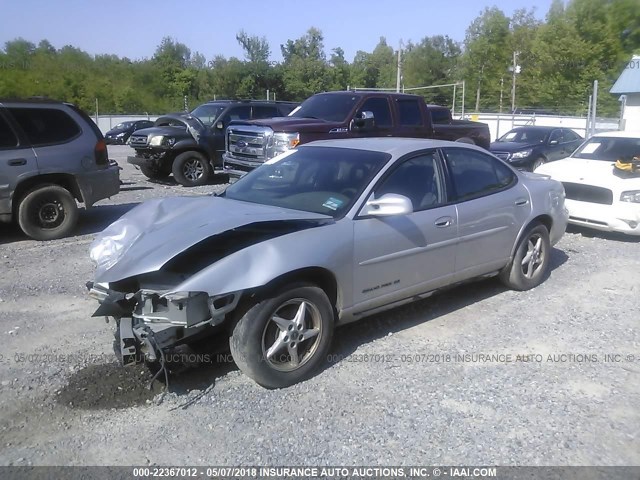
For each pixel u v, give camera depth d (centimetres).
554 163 999
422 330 530
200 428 374
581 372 453
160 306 397
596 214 880
